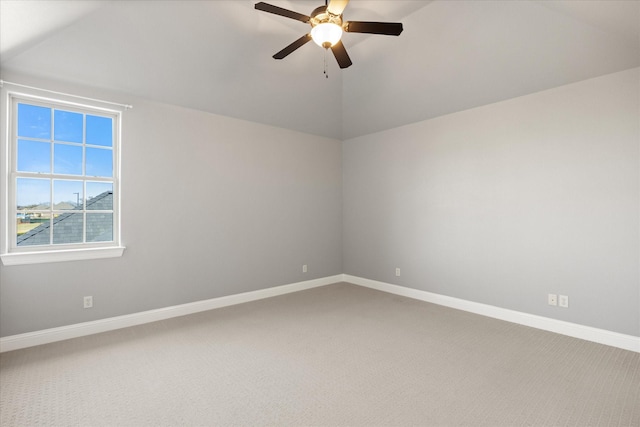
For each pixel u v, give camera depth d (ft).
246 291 13.91
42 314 9.46
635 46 8.26
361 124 15.75
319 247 16.61
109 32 8.93
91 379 7.55
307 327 10.91
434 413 6.35
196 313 12.33
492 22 9.15
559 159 10.31
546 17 8.45
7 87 8.89
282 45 10.83
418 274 14.30
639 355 8.72
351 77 13.28
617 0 6.73
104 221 10.74
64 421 6.07
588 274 9.78
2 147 8.94
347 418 6.21
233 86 11.91
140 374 7.80
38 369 7.98
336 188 17.40
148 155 11.30
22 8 6.64
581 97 9.85
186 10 8.95
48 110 9.78
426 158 13.98
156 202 11.49
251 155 14.01
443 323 11.28
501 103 11.64
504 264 11.61
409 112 13.82
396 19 9.96
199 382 7.47
